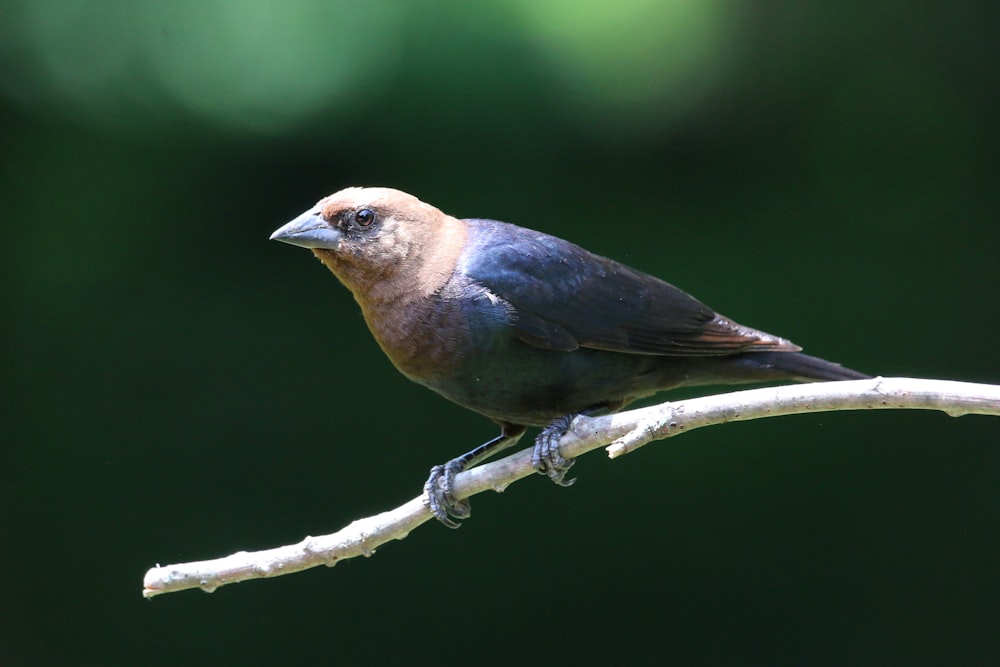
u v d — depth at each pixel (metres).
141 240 13.22
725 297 13.38
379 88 12.80
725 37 13.69
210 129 13.07
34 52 13.14
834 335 13.45
